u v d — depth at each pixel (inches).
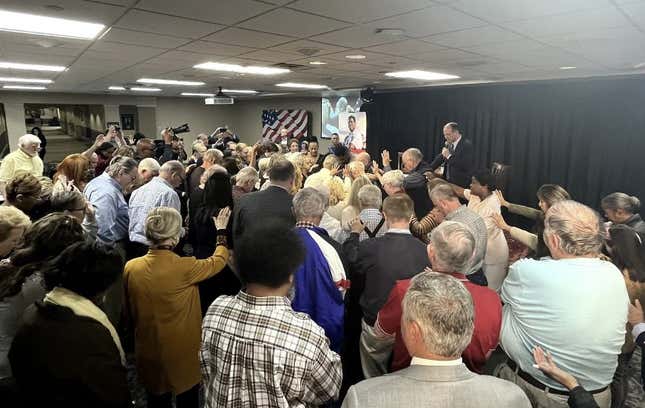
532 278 49.3
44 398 41.7
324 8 90.6
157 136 440.1
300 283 66.8
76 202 83.8
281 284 40.6
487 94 251.6
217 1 85.7
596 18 96.0
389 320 57.0
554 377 45.7
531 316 48.5
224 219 81.6
